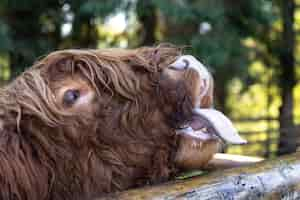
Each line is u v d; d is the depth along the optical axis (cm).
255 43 1086
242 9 923
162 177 144
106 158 138
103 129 139
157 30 1036
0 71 984
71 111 137
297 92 1590
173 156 144
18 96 136
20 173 127
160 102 144
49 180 131
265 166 143
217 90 991
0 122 131
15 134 131
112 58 149
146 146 142
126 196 126
